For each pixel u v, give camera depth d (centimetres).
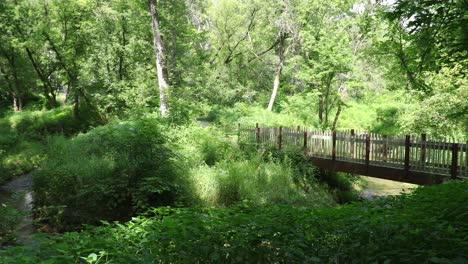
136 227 374
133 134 977
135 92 2109
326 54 1978
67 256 284
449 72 1115
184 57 2467
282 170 1301
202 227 344
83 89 2617
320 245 328
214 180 1071
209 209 427
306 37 2189
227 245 331
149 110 1908
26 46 2662
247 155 1438
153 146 954
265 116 2527
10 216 728
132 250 321
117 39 2409
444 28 482
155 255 318
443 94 1263
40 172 1007
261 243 334
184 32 2366
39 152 1727
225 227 344
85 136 1430
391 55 1042
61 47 2658
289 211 415
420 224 310
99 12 2462
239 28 3416
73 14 2658
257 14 3178
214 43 3484
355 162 1242
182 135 1375
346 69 1981
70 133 2530
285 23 2508
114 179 894
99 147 1184
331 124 2503
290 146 1471
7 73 3203
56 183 923
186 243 323
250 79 3641
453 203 397
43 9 2656
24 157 1664
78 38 2700
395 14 472
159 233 336
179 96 1847
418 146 1051
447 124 1287
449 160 974
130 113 1823
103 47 2409
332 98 2377
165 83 1781
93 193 877
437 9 439
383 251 292
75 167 967
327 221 368
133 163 923
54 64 2786
